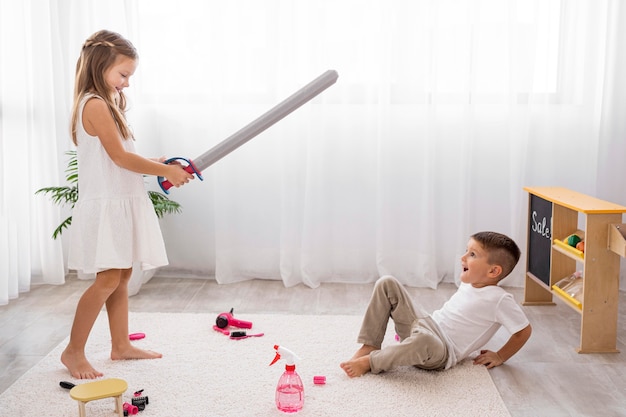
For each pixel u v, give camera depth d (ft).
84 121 7.58
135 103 11.13
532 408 6.92
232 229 11.37
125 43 7.73
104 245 7.55
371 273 11.50
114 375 7.59
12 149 10.68
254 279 11.55
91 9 10.93
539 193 9.64
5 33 10.65
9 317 9.70
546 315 9.69
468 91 10.81
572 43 10.76
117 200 7.64
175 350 8.29
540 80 10.87
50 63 11.00
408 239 11.28
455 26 10.87
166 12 11.14
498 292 7.95
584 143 10.89
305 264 11.14
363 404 6.88
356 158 11.26
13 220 10.62
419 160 11.12
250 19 11.02
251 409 6.79
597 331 8.29
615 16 10.56
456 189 11.21
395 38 10.82
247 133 7.79
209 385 7.32
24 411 6.77
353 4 10.91
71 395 6.24
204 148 11.38
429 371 7.67
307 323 9.19
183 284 11.26
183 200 11.60
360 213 11.36
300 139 11.17
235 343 8.49
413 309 7.78
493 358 7.91
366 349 7.93
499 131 11.04
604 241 8.19
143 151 11.34
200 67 11.22
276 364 7.84
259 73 11.12
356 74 11.05
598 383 7.49
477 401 6.95
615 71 10.65
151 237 7.87
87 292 7.66
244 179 11.37
